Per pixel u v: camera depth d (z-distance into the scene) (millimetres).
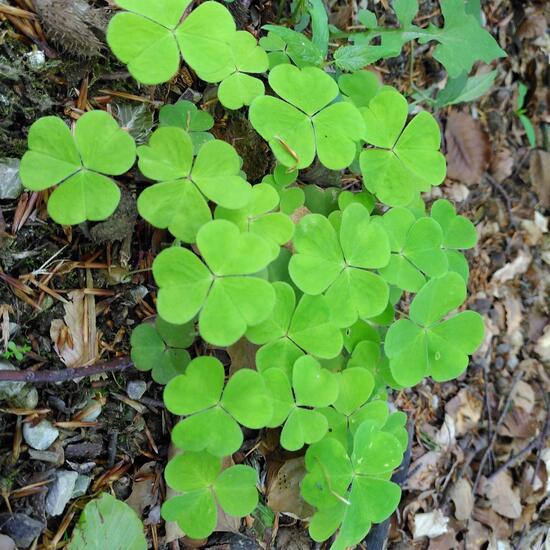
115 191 202
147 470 238
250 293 201
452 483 325
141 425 237
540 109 394
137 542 225
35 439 217
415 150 238
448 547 316
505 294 365
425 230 237
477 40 267
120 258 233
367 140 232
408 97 330
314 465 222
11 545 208
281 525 260
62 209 198
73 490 223
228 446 208
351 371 231
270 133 220
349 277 224
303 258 220
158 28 204
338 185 269
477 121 362
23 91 218
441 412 332
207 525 212
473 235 252
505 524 336
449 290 235
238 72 223
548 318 373
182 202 207
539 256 380
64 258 225
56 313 223
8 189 214
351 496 224
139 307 238
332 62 242
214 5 211
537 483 349
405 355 231
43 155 198
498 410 351
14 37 217
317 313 221
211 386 207
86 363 226
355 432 225
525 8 389
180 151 208
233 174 212
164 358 223
